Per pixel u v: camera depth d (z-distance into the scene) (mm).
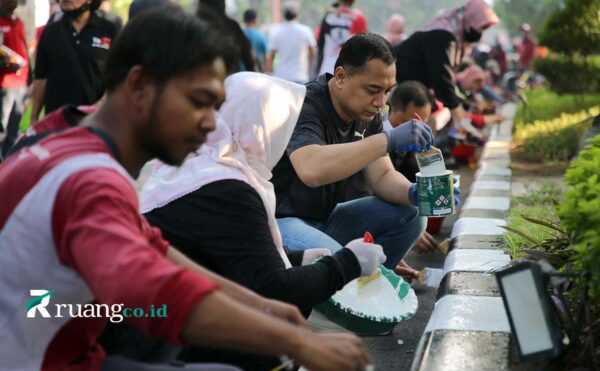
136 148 3445
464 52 12594
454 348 5055
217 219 4594
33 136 3400
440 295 6340
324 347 3105
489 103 22875
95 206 3064
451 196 6324
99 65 11062
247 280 4555
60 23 11039
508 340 5152
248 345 3047
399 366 6012
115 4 31609
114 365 3545
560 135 15398
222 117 4879
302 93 5055
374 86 6422
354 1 16344
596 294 4406
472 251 7613
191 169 4688
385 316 5570
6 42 13023
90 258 3000
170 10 3367
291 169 6633
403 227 7023
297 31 19641
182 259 3898
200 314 2979
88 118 3473
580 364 4555
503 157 15078
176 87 3314
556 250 5777
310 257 5613
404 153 8148
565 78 17156
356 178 7262
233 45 3414
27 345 3295
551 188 11836
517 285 4285
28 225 3170
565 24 16688
